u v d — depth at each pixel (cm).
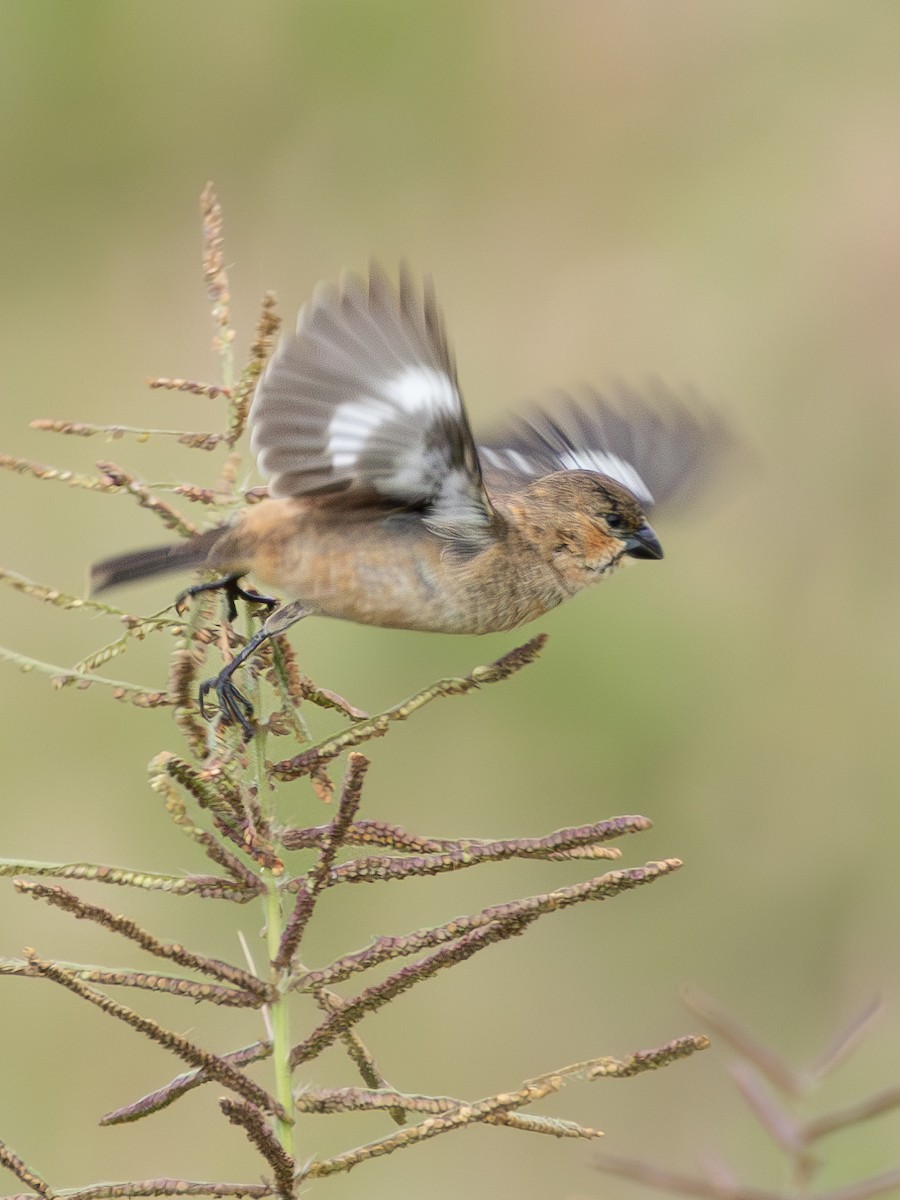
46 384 1460
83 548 1332
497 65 1641
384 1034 1134
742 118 1622
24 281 1543
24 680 1228
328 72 1623
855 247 1529
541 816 1238
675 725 1266
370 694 1244
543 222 1598
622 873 489
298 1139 1055
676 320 1527
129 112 1605
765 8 1644
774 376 1495
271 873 498
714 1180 461
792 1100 465
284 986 493
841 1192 455
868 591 1359
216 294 576
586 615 1291
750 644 1321
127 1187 471
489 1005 1166
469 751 1251
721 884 1233
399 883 1169
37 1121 1059
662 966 1197
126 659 1224
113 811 1175
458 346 1545
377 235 1580
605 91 1633
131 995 1088
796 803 1265
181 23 1612
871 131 1595
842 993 1195
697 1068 1140
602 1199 1070
